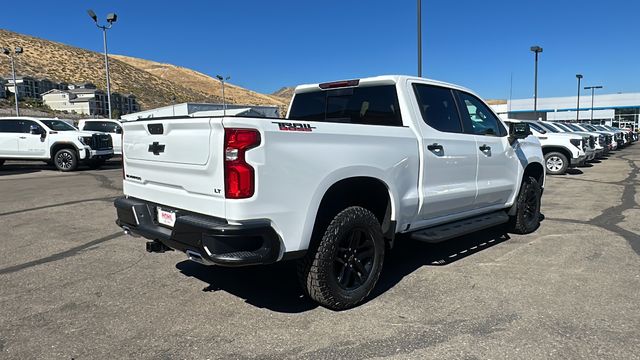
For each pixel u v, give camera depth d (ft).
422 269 16.42
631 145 114.01
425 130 15.34
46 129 54.90
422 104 15.76
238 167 10.75
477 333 11.37
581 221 24.04
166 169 12.86
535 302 13.21
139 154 14.05
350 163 12.68
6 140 54.95
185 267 16.96
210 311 12.96
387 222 14.20
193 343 11.10
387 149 13.76
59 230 23.06
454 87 17.60
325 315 12.60
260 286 14.93
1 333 11.73
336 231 12.44
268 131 11.03
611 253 18.06
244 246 11.00
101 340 11.31
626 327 11.59
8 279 15.74
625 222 23.65
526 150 20.72
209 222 11.14
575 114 233.35
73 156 54.70
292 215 11.51
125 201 14.55
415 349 10.65
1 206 30.04
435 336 11.26
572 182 41.24
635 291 13.99
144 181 14.03
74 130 56.90
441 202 15.88
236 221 10.84
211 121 11.09
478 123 18.38
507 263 16.93
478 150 17.53
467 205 17.40
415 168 14.82
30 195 34.88
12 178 47.24
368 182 13.56
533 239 20.36
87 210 28.58
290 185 11.44
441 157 15.74
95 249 19.47
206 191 11.50
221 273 16.24
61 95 362.12
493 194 18.66
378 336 11.31
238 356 10.48
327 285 12.43
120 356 10.53
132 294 14.29
